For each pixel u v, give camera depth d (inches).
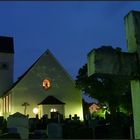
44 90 2052.2
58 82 2094.0
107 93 1547.7
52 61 2105.1
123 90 1478.8
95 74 275.7
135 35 282.4
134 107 290.8
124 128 837.2
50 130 814.5
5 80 2304.4
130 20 288.8
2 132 923.4
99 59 274.1
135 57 281.7
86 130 900.0
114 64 276.2
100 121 1124.5
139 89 282.8
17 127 947.3
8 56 2342.5
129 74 279.0
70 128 913.5
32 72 2047.2
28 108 2001.7
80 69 1861.5
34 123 1390.3
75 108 2090.3
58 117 1555.1
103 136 863.7
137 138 286.8
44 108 1963.6
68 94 2095.2
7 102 2108.8
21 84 2012.8
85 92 1766.7
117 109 1508.4
